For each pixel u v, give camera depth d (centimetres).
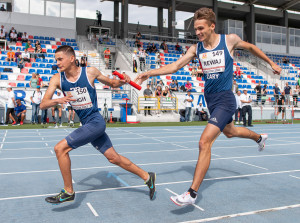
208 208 292
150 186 315
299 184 385
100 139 303
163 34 3152
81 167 482
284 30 3212
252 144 769
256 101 1939
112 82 301
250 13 3094
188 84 1831
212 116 305
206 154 284
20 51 1995
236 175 432
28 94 1395
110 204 303
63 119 1479
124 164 305
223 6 2983
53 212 280
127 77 298
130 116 1474
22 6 2289
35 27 2322
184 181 395
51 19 2362
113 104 1623
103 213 278
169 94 1681
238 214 275
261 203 307
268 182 393
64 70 277
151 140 833
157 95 1670
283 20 3272
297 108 1906
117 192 346
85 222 255
